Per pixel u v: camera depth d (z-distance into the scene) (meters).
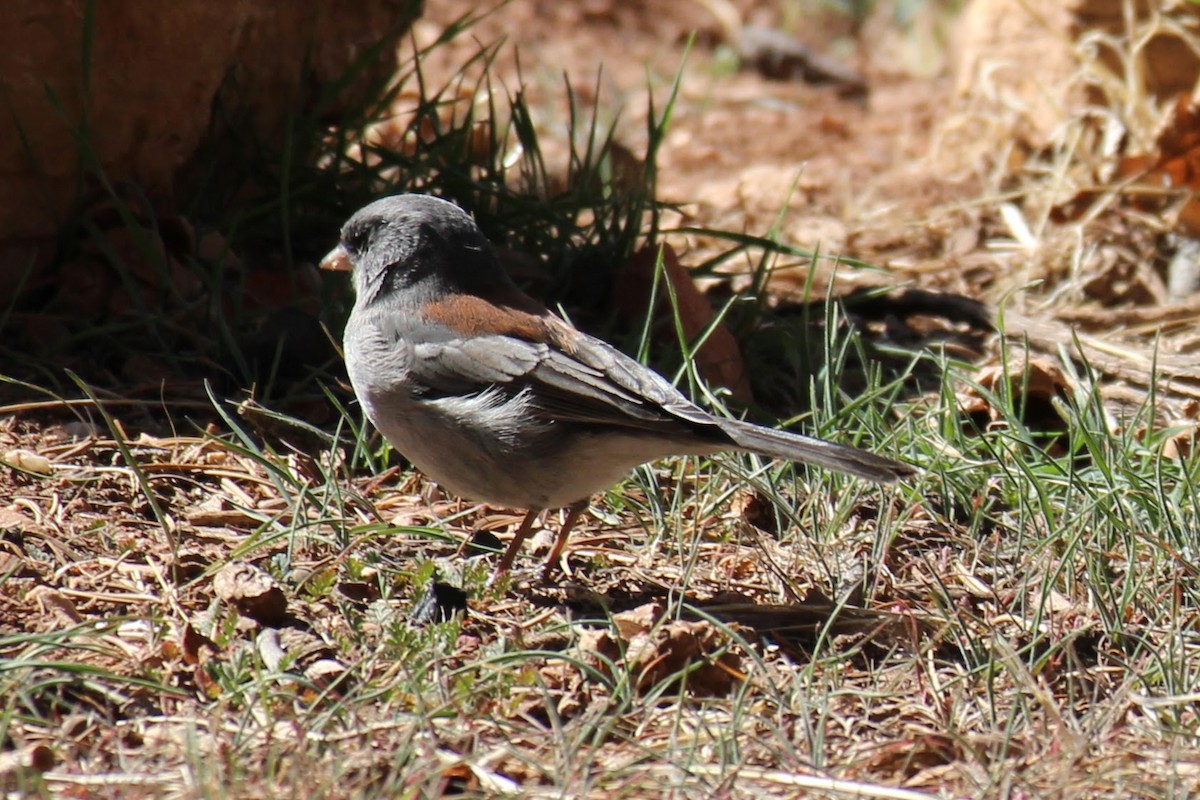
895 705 7.48
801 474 9.92
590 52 21.41
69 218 11.02
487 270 8.88
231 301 11.31
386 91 14.80
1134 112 14.94
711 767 6.71
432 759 6.55
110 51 10.77
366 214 8.84
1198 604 8.37
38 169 10.69
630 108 19.14
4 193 10.62
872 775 6.85
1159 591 8.50
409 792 6.25
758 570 8.93
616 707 7.22
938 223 14.35
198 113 11.53
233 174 12.22
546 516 9.53
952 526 9.35
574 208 12.60
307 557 8.59
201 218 11.93
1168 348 11.95
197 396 10.37
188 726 6.57
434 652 7.47
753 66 21.45
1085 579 8.70
